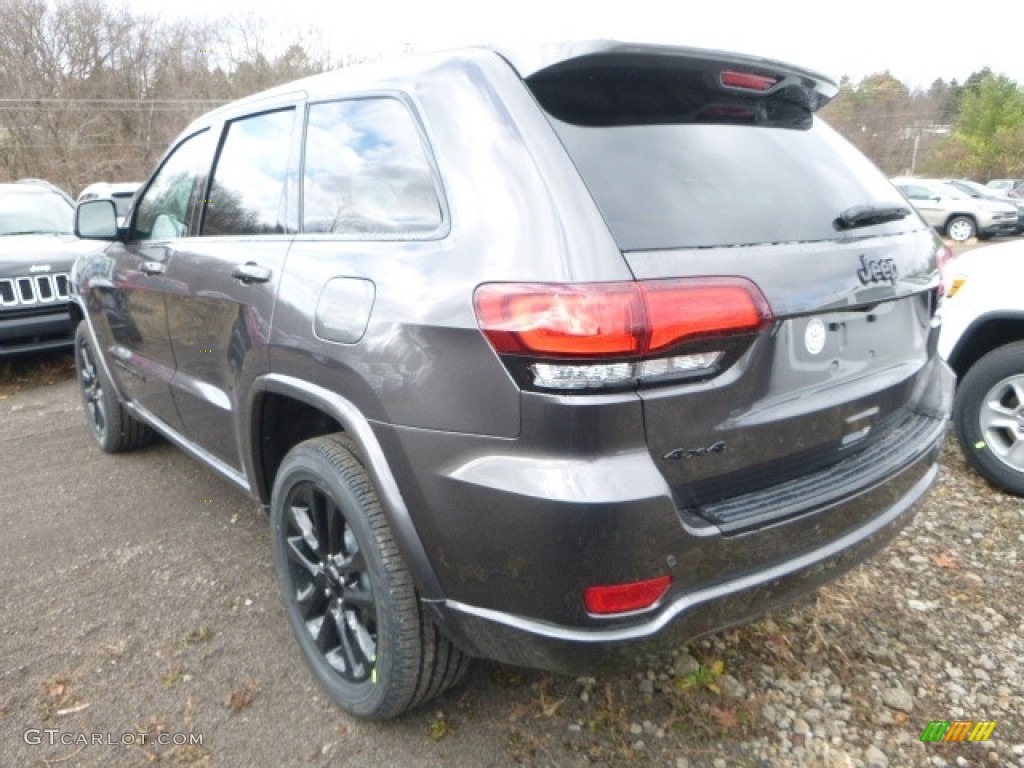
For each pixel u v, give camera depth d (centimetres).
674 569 162
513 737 213
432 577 182
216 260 263
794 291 175
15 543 329
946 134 4722
